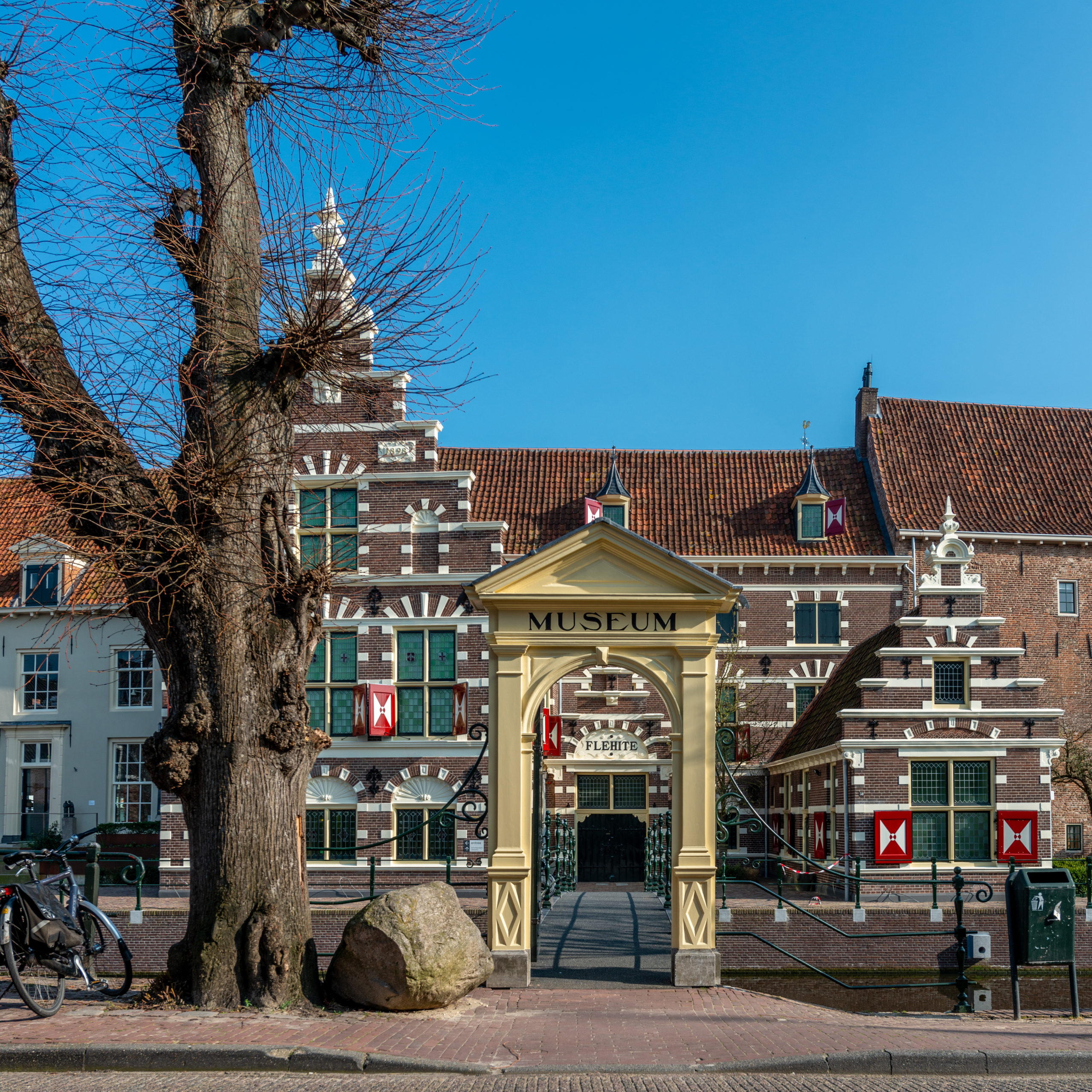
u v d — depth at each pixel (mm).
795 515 32719
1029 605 32500
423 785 24047
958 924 12227
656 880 23000
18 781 30922
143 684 30984
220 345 10250
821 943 18422
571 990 11359
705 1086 7543
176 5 10336
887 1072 8219
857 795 21672
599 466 34688
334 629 24656
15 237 9977
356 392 11320
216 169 10453
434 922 10016
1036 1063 8289
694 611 11969
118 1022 9055
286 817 10203
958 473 33938
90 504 9789
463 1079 7742
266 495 10453
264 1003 9703
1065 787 31750
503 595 11859
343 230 10398
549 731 27922
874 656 23078
